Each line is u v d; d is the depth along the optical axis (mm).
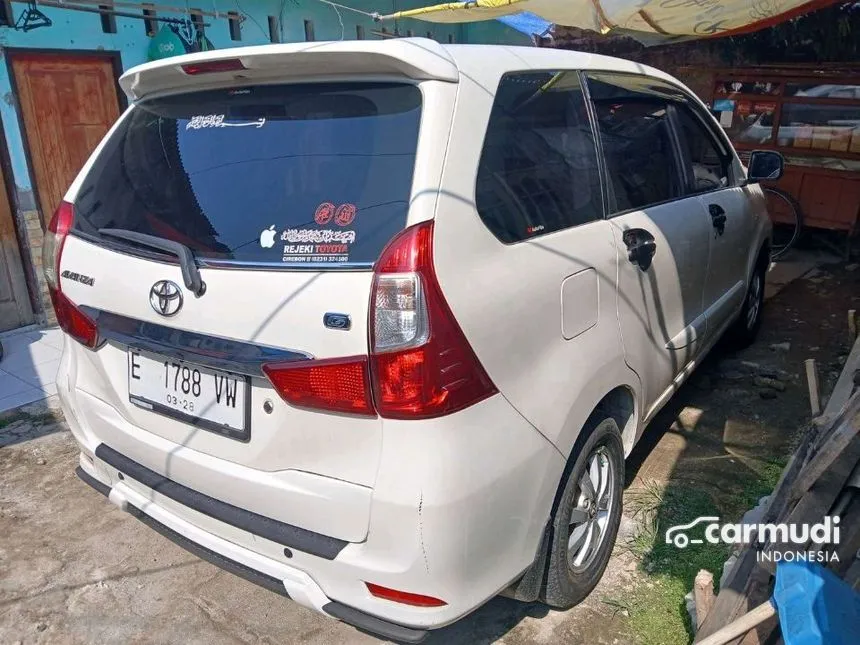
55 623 2553
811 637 1598
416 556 1767
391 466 1752
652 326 2801
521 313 1972
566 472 2262
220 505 2062
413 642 1839
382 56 1819
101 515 3199
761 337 5047
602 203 2564
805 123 6996
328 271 1783
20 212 5320
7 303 5426
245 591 2703
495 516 1896
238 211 2008
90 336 2305
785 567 1774
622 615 2484
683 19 5496
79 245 2352
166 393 2137
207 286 1944
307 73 1998
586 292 2289
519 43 11242
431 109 1844
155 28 5871
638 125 3004
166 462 2166
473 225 1878
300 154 1979
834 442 1919
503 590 2221
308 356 1789
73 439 3900
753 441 3605
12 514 3213
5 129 5148
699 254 3318
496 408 1893
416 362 1709
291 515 1917
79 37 5395
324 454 1843
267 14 6840
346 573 1843
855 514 2023
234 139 2117
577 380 2191
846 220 6840
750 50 7520
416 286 1711
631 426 2756
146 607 2621
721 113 7578
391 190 1808
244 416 1942
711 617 2076
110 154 2477
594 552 2557
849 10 6797
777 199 7191
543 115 2336
